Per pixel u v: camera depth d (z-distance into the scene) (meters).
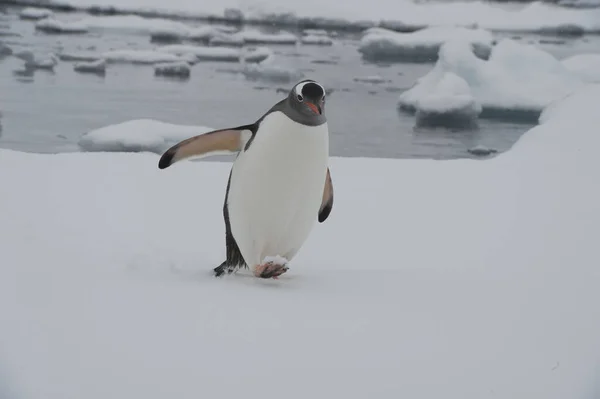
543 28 41.44
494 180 11.27
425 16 41.94
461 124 26.16
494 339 4.92
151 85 29.44
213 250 7.74
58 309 5.04
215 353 4.45
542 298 5.97
